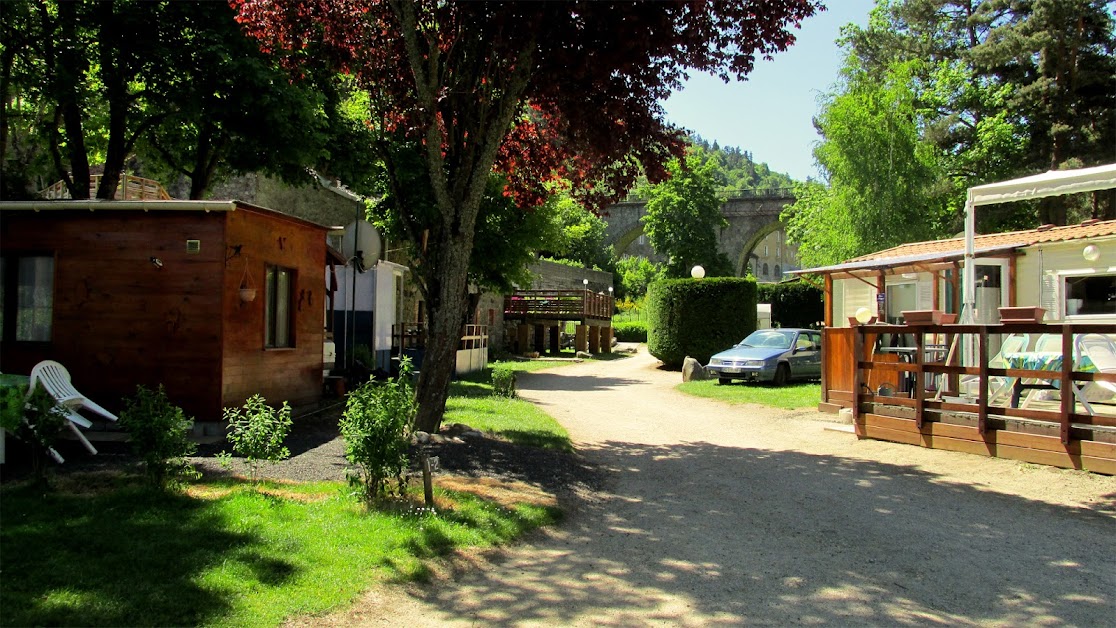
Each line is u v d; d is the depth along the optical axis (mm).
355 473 7211
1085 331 8266
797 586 5152
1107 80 27359
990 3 30328
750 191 63562
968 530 6566
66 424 7699
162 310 9492
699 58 9812
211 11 12227
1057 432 8586
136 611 3943
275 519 5582
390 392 6445
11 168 14766
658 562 5645
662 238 51938
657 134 10742
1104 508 7156
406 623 4348
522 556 5711
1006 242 15570
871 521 6867
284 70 12188
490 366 26016
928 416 10102
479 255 23281
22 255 9828
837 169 27359
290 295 11727
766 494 7930
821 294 39125
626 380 22828
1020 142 29188
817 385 19031
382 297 18125
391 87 10617
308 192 21156
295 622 4152
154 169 17609
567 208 53656
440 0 9812
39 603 3898
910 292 17375
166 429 6059
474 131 9898
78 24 11914
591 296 36500
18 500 5695
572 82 9766
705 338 25547
